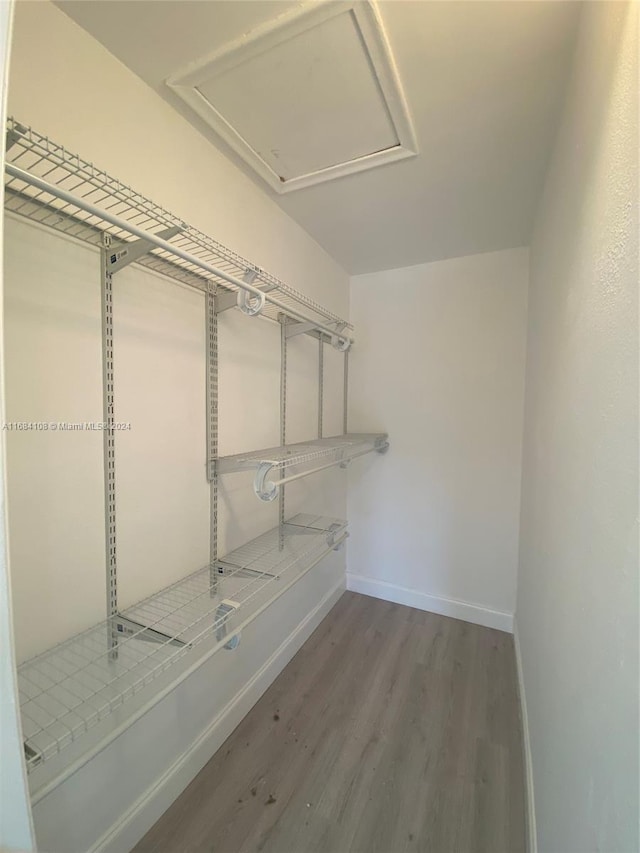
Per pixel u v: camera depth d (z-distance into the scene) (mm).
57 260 902
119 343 1059
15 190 801
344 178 1524
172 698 1242
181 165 1221
